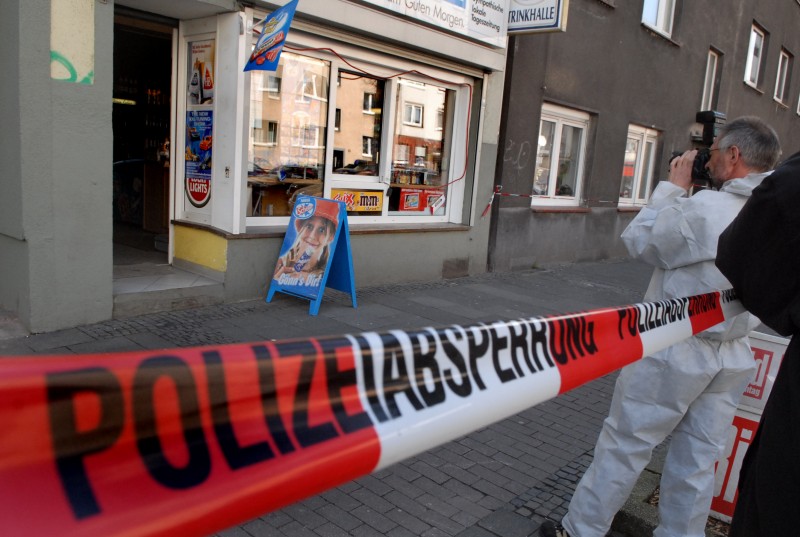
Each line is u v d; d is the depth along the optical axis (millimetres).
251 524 2684
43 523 795
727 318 2273
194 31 5844
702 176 2445
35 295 4523
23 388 784
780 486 1493
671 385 2318
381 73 7102
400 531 2727
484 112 8164
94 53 4574
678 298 2291
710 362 2295
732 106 15148
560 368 1744
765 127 2273
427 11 6793
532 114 9078
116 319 5031
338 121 6914
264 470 1010
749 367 2398
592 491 2500
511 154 8875
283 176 6418
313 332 5223
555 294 7988
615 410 2502
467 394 1441
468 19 7324
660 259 2426
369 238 7027
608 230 11695
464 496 3074
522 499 3086
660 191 2510
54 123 4445
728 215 2238
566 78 9641
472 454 3543
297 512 2807
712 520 2945
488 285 8102
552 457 3592
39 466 803
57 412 815
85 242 4734
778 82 18188
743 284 1654
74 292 4734
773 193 1554
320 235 5859
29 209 4402
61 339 4516
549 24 7570
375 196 7438
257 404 1035
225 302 5793
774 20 16172
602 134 10820
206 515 930
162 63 7488
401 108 7562
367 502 2943
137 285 5449
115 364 872
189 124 6102
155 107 7734
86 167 4656
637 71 11328
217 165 5816
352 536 2660
